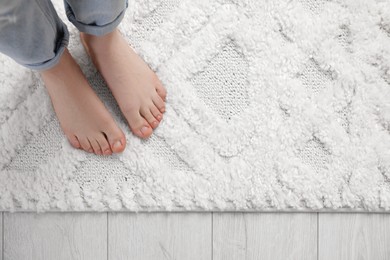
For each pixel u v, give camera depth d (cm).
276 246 89
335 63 89
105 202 88
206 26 90
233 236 89
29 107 89
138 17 90
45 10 62
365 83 89
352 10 90
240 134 89
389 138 88
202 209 88
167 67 89
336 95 89
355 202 88
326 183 88
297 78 90
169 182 88
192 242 89
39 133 89
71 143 89
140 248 89
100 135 87
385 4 89
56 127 89
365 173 88
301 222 89
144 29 90
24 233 89
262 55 89
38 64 70
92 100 84
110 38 78
